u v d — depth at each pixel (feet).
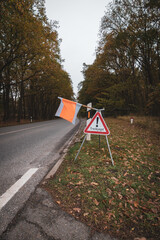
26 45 43.04
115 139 21.03
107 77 79.10
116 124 41.27
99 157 13.21
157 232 5.29
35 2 37.35
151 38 44.42
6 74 53.06
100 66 73.72
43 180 9.01
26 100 115.55
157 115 46.24
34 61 50.44
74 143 19.16
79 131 31.40
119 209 6.48
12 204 6.61
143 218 5.99
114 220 5.81
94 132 12.34
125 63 65.57
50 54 47.34
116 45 53.36
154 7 40.45
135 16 45.21
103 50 62.23
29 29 36.94
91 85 89.30
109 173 9.98
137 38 46.34
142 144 18.48
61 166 11.20
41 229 5.21
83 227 5.37
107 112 76.23
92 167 10.95
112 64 71.26
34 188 8.05
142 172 10.39
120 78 73.92
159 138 21.94
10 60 47.78
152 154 14.61
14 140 21.77
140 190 8.10
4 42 41.52
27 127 42.57
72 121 11.12
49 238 4.84
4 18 32.07
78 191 7.74
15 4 30.30
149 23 44.52
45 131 33.12
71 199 7.06
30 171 10.48
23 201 6.85
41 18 41.88
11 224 5.42
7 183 8.62
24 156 14.11
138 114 57.62
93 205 6.66
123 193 7.67
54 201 6.89
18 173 10.11
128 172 10.27
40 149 16.89
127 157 13.43
